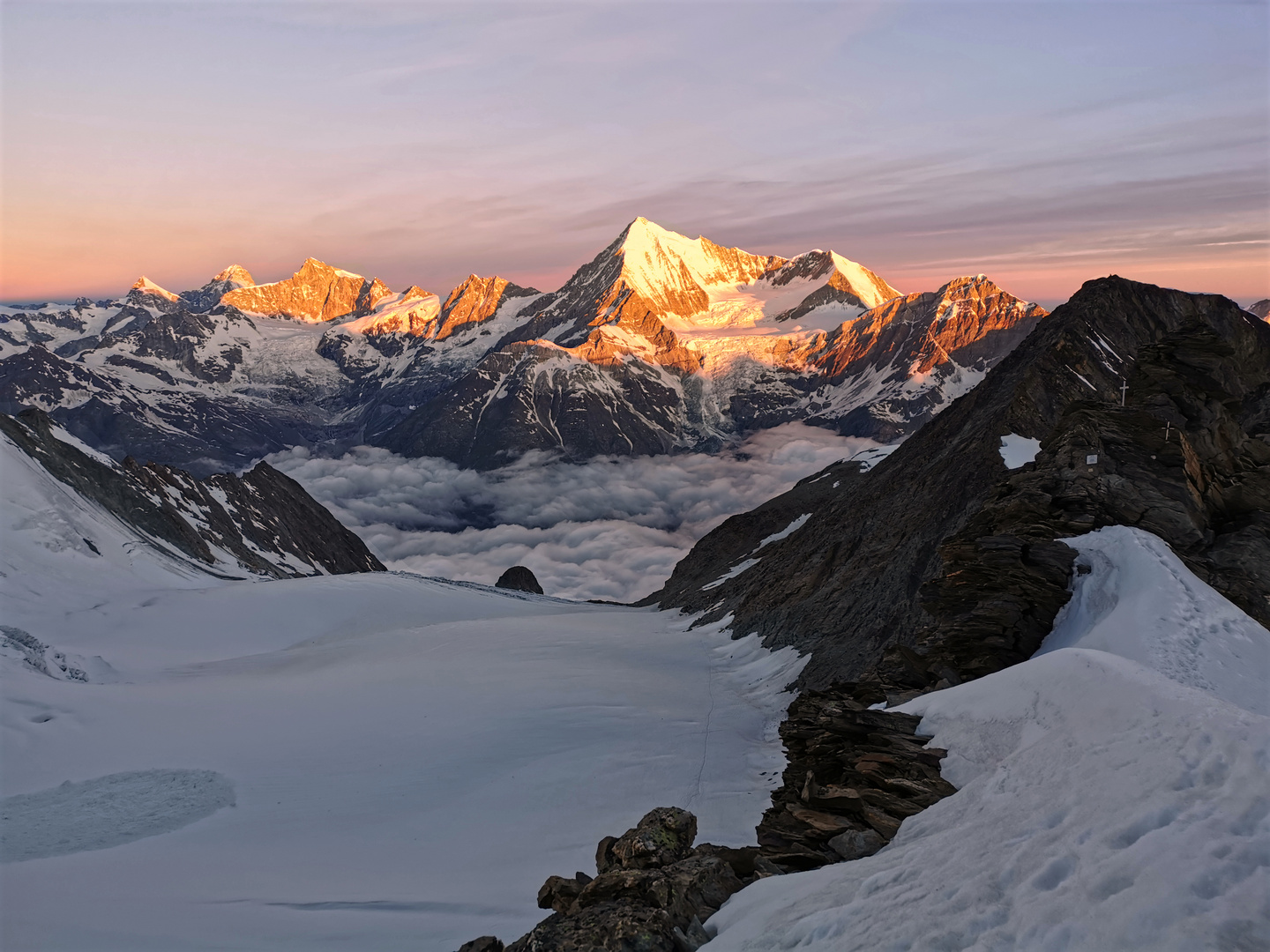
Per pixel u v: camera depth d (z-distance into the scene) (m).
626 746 37.03
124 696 46.62
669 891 12.32
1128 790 9.69
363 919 19.80
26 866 24.25
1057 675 14.95
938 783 14.13
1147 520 30.19
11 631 54.44
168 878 23.31
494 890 22.09
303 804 31.22
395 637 76.62
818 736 18.94
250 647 77.69
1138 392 35.38
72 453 115.44
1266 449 35.59
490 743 38.72
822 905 10.34
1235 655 21.28
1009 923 7.98
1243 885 7.17
